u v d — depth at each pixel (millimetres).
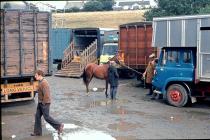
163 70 15438
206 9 34688
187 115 13305
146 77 17734
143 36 22203
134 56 22688
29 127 11516
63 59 28375
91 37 29750
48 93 10367
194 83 14750
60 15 62406
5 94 14781
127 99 16906
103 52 26734
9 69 14719
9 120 12516
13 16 14734
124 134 10562
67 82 23672
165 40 15344
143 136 10320
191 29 14547
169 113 13672
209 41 14078
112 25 54188
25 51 15172
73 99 16906
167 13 38469
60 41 31250
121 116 13125
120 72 25047
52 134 10594
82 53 26406
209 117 12953
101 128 11320
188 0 37781
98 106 15133
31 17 15273
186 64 14742
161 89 15609
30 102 16094
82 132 10797
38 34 15547
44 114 10391
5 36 14516
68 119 12633
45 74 15914
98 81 24312
